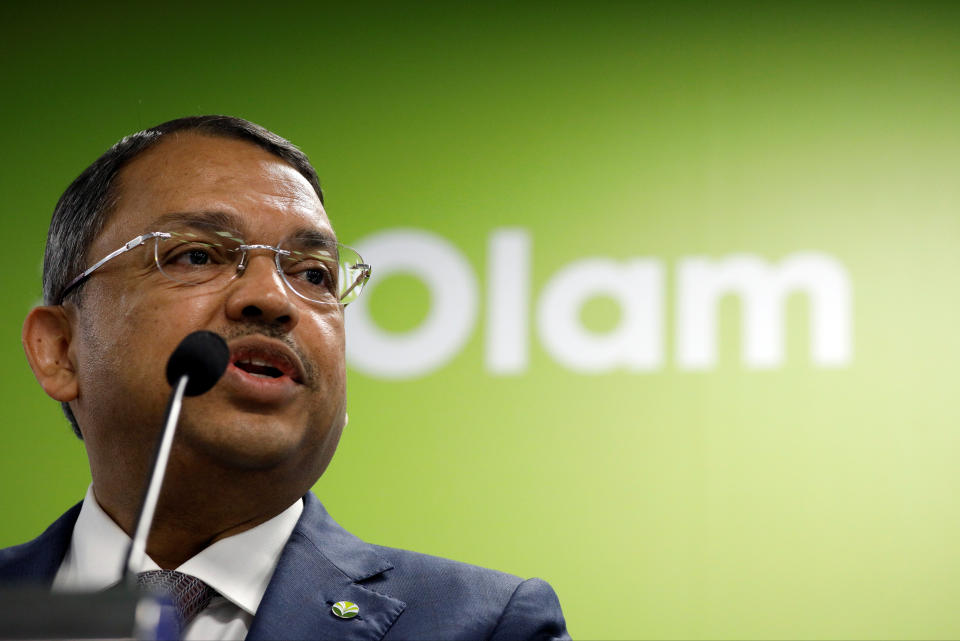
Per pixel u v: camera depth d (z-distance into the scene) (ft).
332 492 42.22
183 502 17.66
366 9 47.09
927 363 40.63
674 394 41.39
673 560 40.09
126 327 17.72
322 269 18.72
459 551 41.24
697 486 40.55
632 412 41.50
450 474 41.93
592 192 43.98
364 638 16.48
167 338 17.35
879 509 39.63
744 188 43.04
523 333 42.80
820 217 42.34
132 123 46.91
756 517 40.04
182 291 17.58
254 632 16.20
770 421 40.73
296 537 18.11
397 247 44.34
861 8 44.16
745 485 40.34
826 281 41.63
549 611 17.75
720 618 39.42
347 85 46.44
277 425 17.17
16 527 43.16
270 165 19.21
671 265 42.65
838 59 43.86
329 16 47.19
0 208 46.14
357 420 42.73
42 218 46.06
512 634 17.12
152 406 17.31
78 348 18.78
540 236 43.73
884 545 39.34
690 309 42.09
